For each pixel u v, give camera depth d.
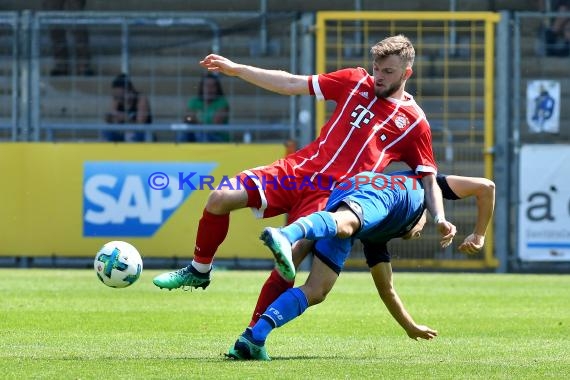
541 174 38.94
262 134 41.00
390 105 18.45
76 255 38.31
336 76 18.77
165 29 41.19
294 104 39.88
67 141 40.16
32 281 33.28
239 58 41.31
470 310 26.70
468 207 39.94
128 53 41.19
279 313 17.12
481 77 40.44
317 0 43.69
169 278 18.30
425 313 25.95
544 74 40.59
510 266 39.66
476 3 43.09
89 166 38.16
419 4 43.22
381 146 18.30
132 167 38.00
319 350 19.05
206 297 29.03
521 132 40.59
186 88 41.62
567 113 40.59
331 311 26.11
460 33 40.50
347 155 18.20
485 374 15.89
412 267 40.25
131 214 38.06
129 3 43.38
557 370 16.47
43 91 41.59
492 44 40.25
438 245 39.97
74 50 41.31
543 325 23.66
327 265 17.33
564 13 40.22
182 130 39.94
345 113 18.47
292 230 15.71
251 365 16.47
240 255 38.25
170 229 37.94
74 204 38.25
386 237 17.75
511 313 26.09
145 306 26.64
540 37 40.47
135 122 40.44
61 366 16.30
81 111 41.69
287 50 41.09
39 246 38.38
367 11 43.12
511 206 39.88
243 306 26.89
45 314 24.53
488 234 39.81
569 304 28.34
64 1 43.31
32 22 40.34
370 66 40.66
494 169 40.31
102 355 17.83
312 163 18.23
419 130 18.41
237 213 38.28
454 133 40.41
